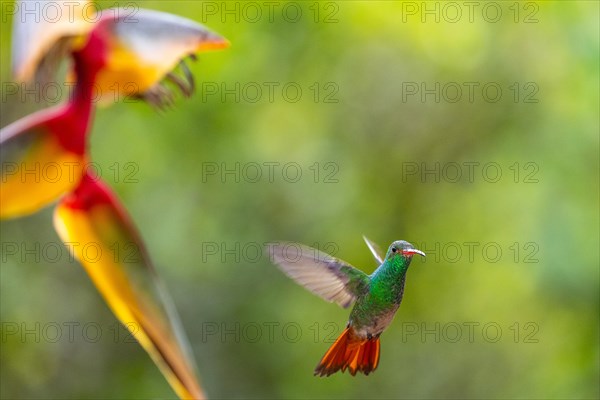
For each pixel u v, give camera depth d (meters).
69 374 7.70
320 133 8.07
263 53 7.37
